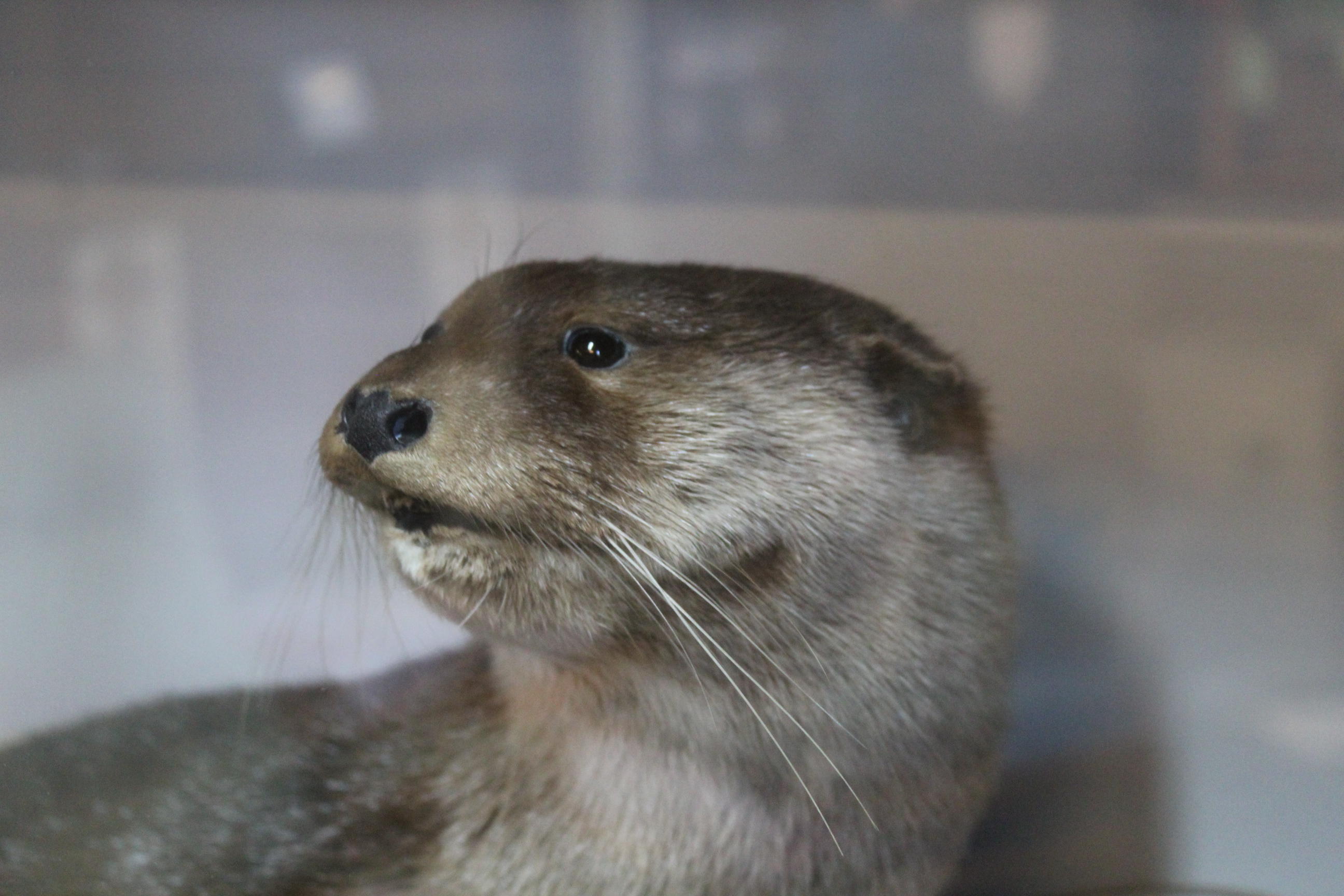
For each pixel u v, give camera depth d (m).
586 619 0.41
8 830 0.46
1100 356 0.54
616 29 0.53
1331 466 0.52
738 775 0.43
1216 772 0.55
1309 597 0.53
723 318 0.43
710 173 0.53
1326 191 0.52
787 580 0.42
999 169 0.53
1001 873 0.52
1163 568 0.55
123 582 0.53
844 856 0.44
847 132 0.53
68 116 0.52
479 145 0.54
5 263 0.52
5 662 0.51
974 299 0.53
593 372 0.42
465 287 0.47
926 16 0.53
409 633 0.48
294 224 0.54
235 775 0.47
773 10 0.53
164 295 0.53
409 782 0.46
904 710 0.43
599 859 0.44
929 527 0.44
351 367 0.54
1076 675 0.54
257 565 0.53
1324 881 0.54
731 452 0.42
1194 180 0.53
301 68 0.53
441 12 0.53
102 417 0.53
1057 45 0.53
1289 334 0.53
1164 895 0.54
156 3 0.52
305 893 0.45
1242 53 0.52
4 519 0.52
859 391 0.43
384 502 0.41
